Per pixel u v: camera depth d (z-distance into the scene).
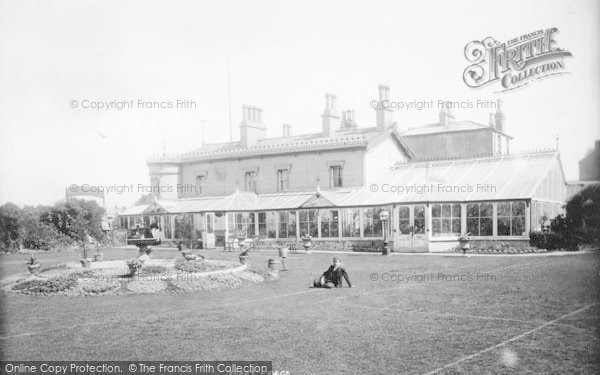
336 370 8.52
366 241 33.69
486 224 29.56
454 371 8.32
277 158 41.66
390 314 12.45
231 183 43.84
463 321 11.49
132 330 11.32
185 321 12.09
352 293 15.64
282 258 24.78
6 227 34.81
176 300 14.87
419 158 44.47
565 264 20.52
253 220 39.31
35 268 20.36
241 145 44.75
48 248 36.31
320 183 39.38
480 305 13.15
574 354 9.00
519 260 23.02
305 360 9.06
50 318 12.60
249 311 13.14
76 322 12.13
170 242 41.44
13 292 16.84
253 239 38.12
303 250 34.41
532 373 8.15
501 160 33.09
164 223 42.34
